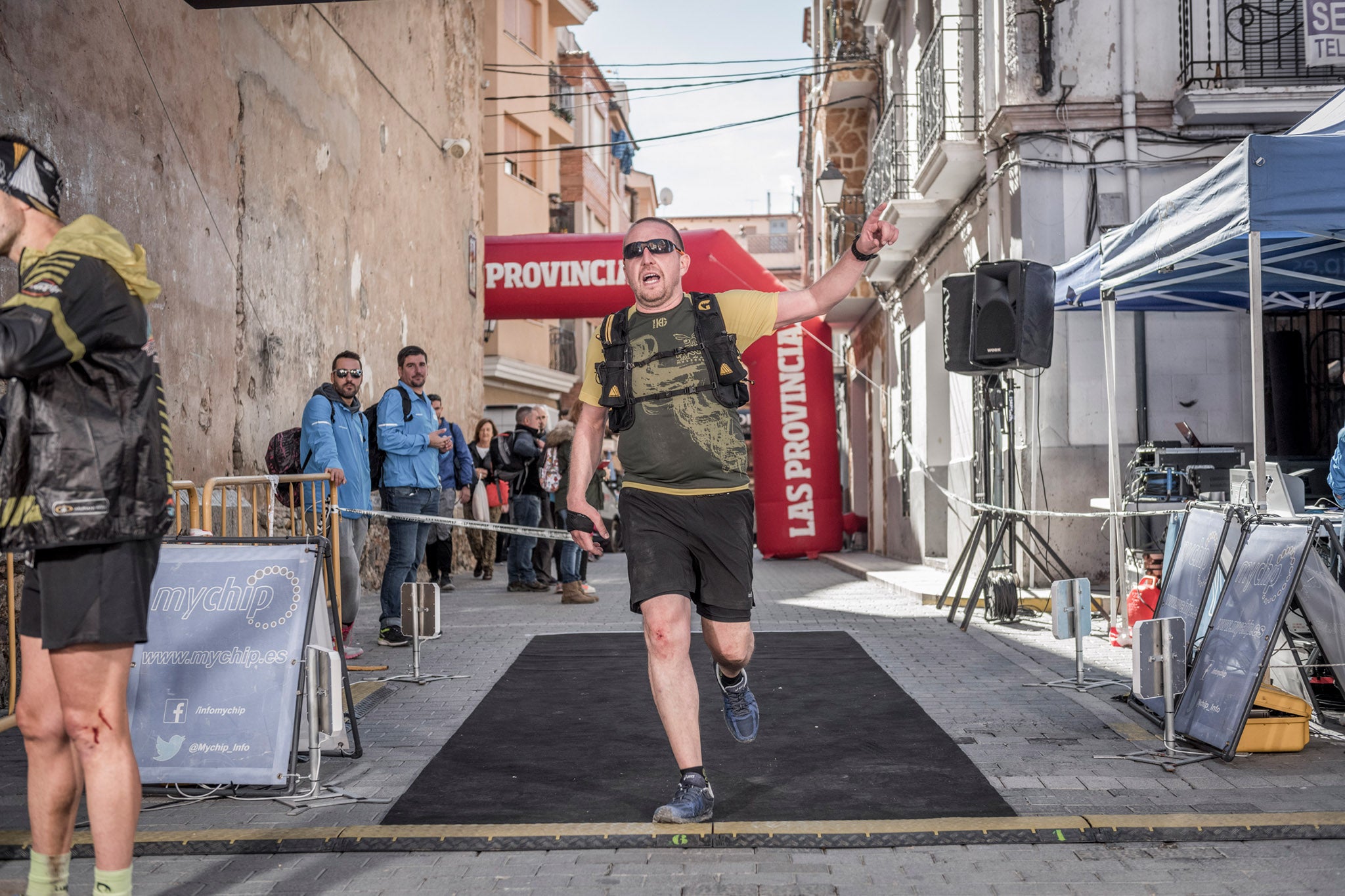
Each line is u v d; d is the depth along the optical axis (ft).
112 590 8.73
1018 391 35.01
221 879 10.75
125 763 8.95
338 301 38.70
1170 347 34.06
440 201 52.19
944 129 39.09
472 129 57.82
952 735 16.25
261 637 13.87
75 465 8.51
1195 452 27.07
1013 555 29.58
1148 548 29.04
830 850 11.41
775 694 19.72
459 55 55.88
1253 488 18.38
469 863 11.12
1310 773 14.07
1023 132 34.50
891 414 58.54
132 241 24.86
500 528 26.63
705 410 12.26
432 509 27.63
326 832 11.81
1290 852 11.16
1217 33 33.78
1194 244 19.98
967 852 11.27
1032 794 13.19
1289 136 17.39
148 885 10.59
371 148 42.60
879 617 31.09
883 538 62.75
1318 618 15.02
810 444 59.36
